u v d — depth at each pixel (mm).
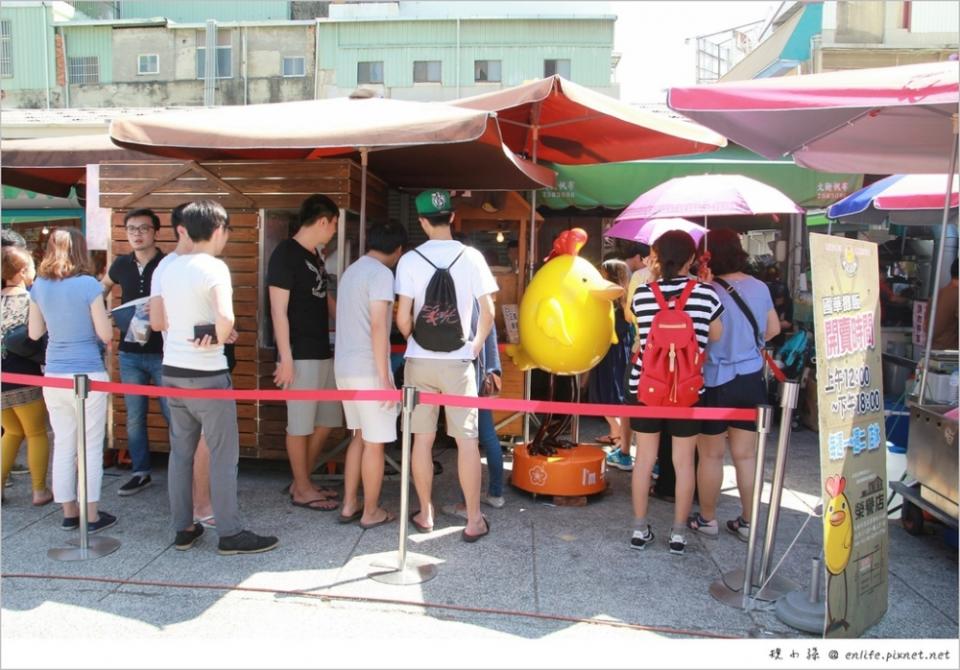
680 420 3945
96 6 26922
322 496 4711
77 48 25438
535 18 23250
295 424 4555
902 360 6766
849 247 3174
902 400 6113
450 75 23781
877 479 3291
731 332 4082
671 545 4031
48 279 4055
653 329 3756
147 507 4652
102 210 5301
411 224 8586
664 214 5820
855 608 3129
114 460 5512
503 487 5105
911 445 4297
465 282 3977
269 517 4500
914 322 7246
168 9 27344
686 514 4020
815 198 7199
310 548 4020
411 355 4039
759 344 4168
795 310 8562
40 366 4699
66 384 3930
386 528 4340
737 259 4176
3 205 8242
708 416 3496
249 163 5066
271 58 24828
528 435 5844
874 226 8859
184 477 3885
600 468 4895
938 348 6477
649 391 3717
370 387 4137
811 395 7293
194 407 3752
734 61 20125
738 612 3377
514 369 5887
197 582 3582
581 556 3988
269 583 3584
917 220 7211
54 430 4164
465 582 3639
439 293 3916
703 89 3678
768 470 5848
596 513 4699
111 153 5227
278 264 4344
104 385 3824
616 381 5574
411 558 3887
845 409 3090
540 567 3836
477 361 4441
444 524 4449
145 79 25281
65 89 25453
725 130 4445
